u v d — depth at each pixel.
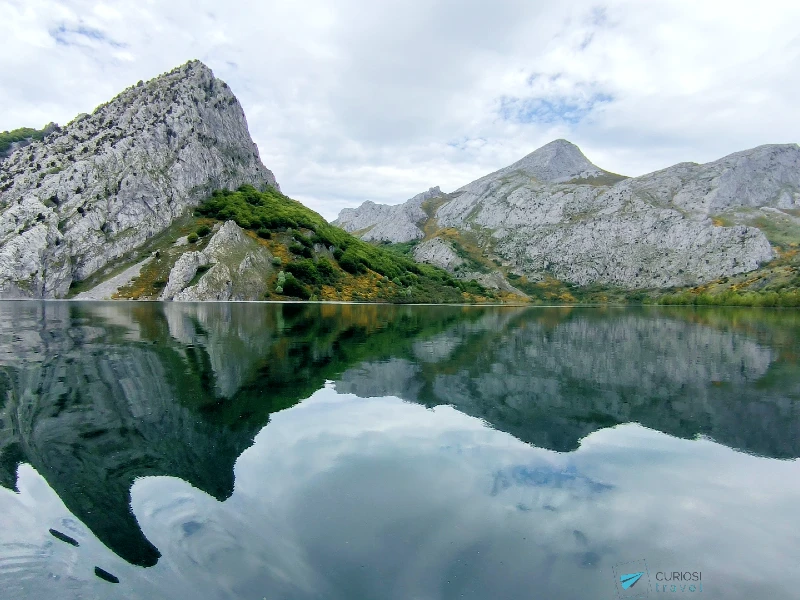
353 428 10.97
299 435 10.39
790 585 5.59
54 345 22.02
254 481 8.00
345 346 24.97
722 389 15.84
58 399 12.57
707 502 7.71
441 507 7.27
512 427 11.37
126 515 6.72
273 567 5.62
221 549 5.95
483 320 51.78
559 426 11.52
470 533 6.55
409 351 23.72
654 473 8.81
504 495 7.75
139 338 25.22
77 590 5.05
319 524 6.66
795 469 9.12
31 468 8.20
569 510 7.31
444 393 14.59
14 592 4.98
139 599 4.95
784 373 18.91
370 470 8.59
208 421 11.12
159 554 5.80
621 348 26.62
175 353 20.47
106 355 19.47
